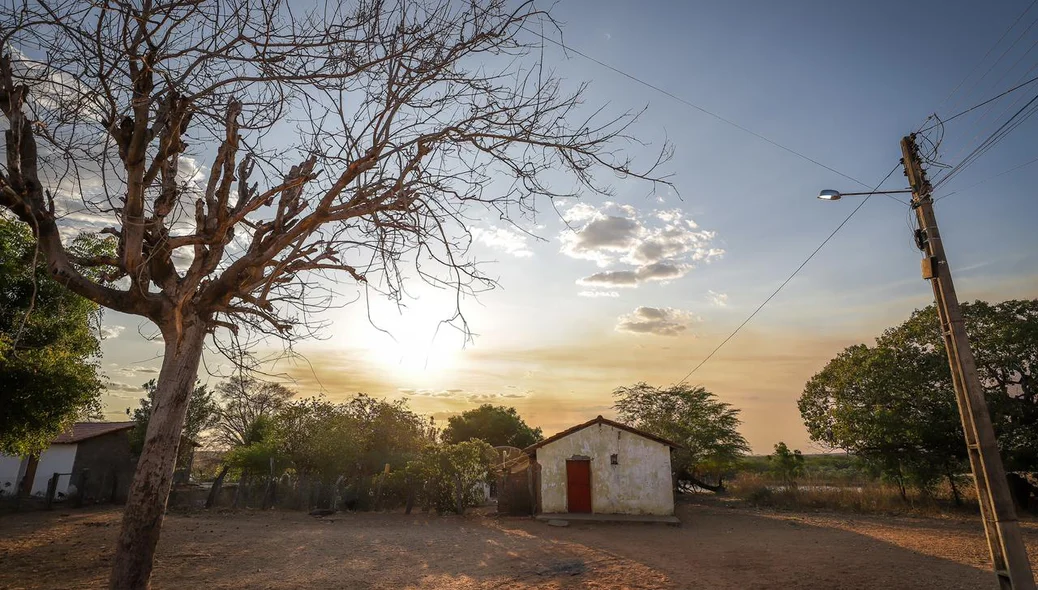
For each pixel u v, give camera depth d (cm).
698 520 2323
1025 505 2461
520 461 2772
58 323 1568
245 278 779
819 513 2580
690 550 1544
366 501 2706
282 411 3041
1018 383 2416
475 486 2889
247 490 2747
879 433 2566
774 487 3222
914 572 1239
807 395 3112
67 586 993
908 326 2678
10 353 1335
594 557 1426
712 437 3541
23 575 1077
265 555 1406
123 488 2861
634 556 1439
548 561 1370
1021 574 856
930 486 2698
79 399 1595
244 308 777
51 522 1861
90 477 2738
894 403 2608
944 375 2466
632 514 2333
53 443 2753
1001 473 898
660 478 2364
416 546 1597
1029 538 1712
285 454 2933
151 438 702
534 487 2527
